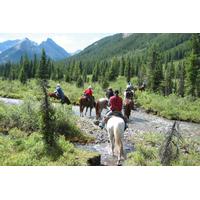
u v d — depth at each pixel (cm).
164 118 2438
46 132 1195
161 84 3934
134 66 6431
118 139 1159
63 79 6975
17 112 1586
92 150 1336
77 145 1406
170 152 1168
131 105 2052
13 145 1195
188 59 3878
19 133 1422
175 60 9050
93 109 2562
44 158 1093
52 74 6819
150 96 3112
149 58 4253
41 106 1222
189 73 3794
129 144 1471
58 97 2447
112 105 1285
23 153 1120
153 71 3972
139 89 3731
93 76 7125
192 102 2947
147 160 1203
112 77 5806
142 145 1355
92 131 1609
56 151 1155
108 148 1377
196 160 1223
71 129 1523
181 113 2477
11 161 1038
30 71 6669
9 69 7250
